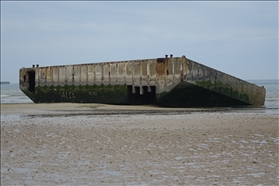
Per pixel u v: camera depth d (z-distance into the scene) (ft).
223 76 128.36
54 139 60.44
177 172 39.42
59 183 37.45
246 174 37.76
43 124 80.23
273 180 35.73
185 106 128.16
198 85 120.47
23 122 85.46
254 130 63.00
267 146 49.88
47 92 166.81
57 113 110.22
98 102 146.20
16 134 66.44
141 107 127.75
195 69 120.37
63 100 160.35
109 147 52.80
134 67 131.85
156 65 124.88
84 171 41.34
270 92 263.08
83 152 50.39
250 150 47.83
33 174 40.91
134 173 39.73
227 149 48.88
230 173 38.27
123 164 43.50
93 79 146.61
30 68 176.45
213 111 111.34
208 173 38.63
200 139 56.29
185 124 74.02
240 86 134.62
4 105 142.20
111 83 139.85
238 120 78.79
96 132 66.03
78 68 152.76
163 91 123.13
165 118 87.30
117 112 110.73
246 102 136.98
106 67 141.59
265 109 120.67
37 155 49.60
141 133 63.41
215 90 125.59
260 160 42.75
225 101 132.36
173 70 120.16
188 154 46.96
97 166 43.11
